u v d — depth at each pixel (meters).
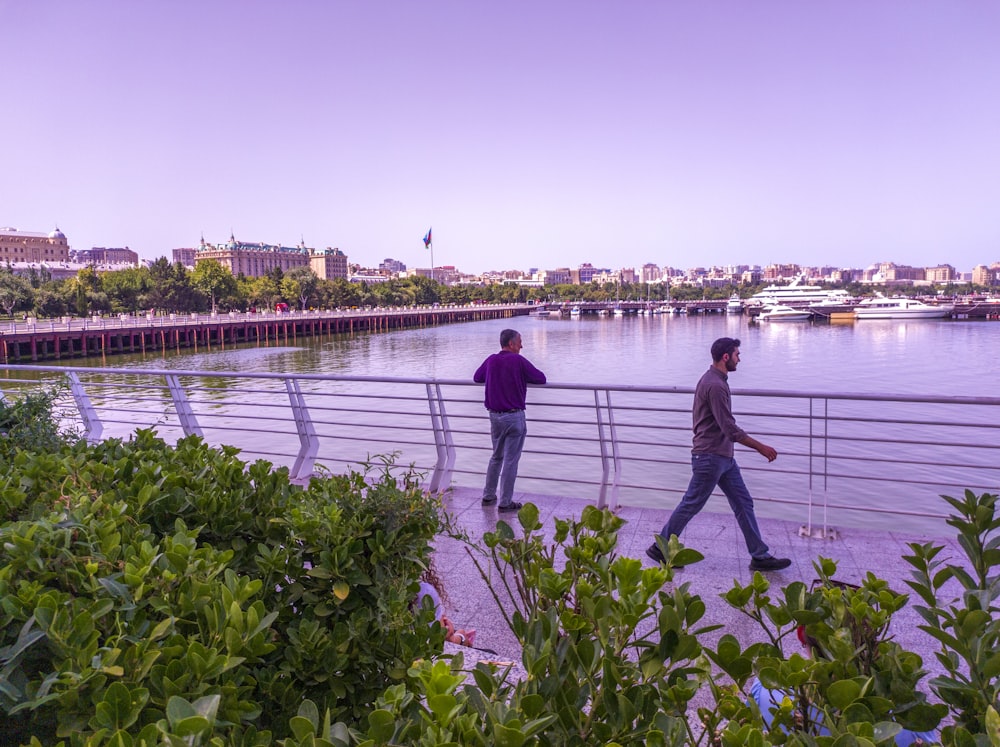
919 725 1.70
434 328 150.88
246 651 2.06
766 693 2.64
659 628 1.77
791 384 52.91
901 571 5.27
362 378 7.62
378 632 2.76
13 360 67.88
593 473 24.69
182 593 2.23
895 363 67.38
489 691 1.71
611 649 1.76
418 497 3.31
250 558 3.13
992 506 2.13
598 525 2.34
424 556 3.33
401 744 1.66
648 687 1.76
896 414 34.94
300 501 3.28
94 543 2.54
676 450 27.69
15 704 1.81
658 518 6.59
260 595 2.74
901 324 151.12
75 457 4.16
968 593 2.02
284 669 2.54
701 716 1.76
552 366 67.38
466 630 4.34
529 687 1.71
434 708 1.46
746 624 4.45
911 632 4.28
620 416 34.84
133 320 84.56
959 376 56.50
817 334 117.06
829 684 1.72
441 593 4.43
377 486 3.36
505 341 6.93
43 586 2.35
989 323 152.25
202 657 1.88
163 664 1.98
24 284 112.31
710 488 5.44
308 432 8.02
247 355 80.75
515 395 6.86
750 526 5.36
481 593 5.01
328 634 2.74
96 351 79.81
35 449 4.83
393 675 2.60
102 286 126.75
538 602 2.30
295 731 1.54
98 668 1.78
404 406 37.50
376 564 3.07
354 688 2.68
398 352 84.50
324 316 120.19
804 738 1.47
